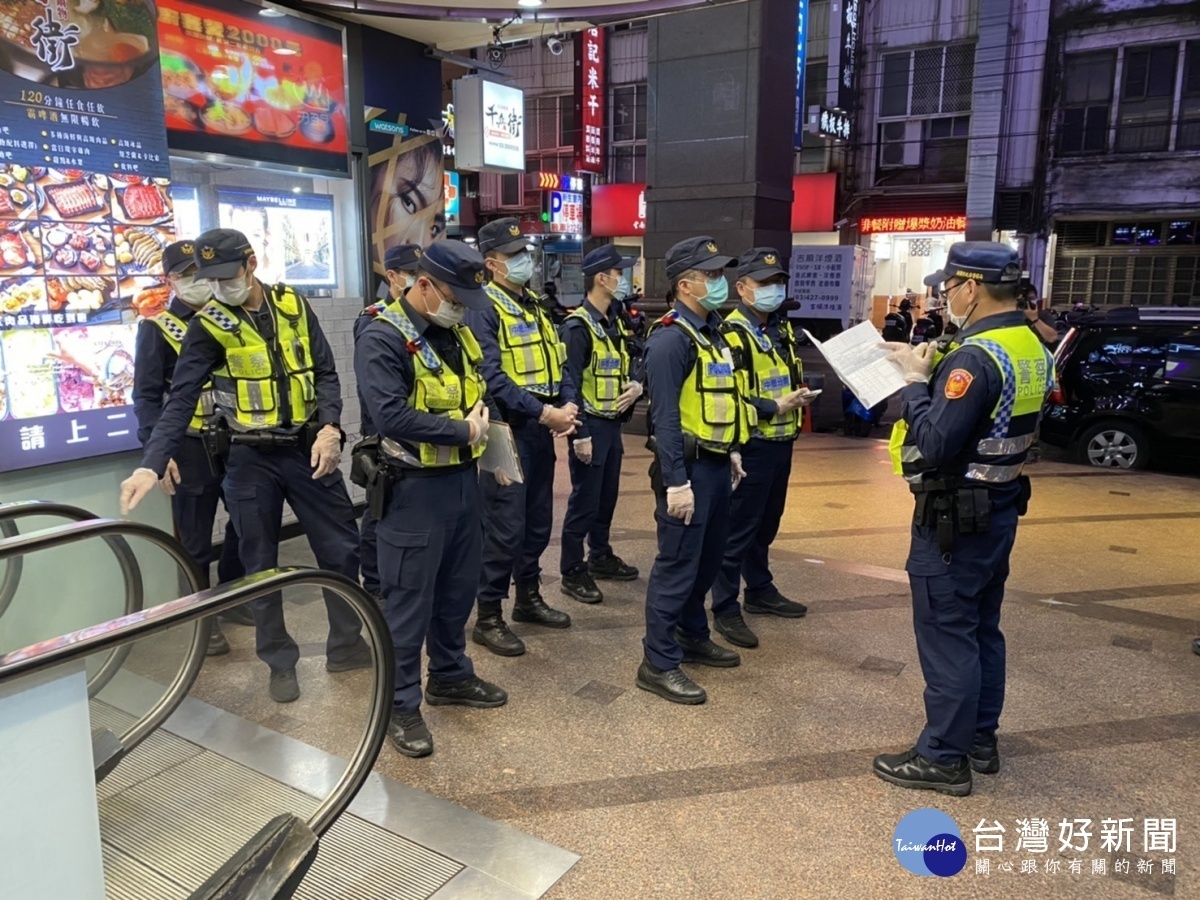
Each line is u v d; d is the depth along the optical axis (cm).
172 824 260
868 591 463
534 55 2516
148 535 265
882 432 1028
